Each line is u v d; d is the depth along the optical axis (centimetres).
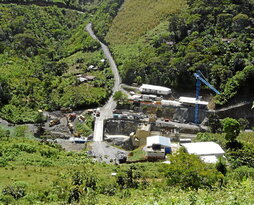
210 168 5700
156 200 2833
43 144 8775
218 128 9794
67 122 10856
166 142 8881
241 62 11119
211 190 3731
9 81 12744
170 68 12119
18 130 9956
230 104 10550
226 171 5928
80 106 11756
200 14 14488
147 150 8488
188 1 16200
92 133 10238
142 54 13900
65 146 9406
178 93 11844
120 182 5675
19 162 6631
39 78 13600
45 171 6206
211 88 10800
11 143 7888
